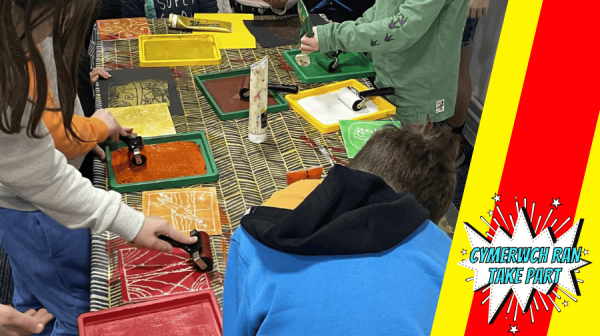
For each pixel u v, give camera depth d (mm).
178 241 1183
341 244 646
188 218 1345
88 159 1696
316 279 637
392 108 1876
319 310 616
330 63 2078
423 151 824
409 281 643
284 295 628
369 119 1827
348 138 1691
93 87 1919
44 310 1361
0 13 676
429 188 815
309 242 638
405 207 698
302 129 1755
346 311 613
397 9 1960
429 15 1797
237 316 699
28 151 923
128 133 1573
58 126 1260
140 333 1042
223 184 1479
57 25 747
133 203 1381
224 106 1826
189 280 1182
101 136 1448
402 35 1840
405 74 2035
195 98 1876
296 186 1036
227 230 1323
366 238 655
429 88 2045
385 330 601
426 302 630
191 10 2549
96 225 1066
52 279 1381
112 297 1130
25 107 878
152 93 1868
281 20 2473
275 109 1832
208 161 1561
